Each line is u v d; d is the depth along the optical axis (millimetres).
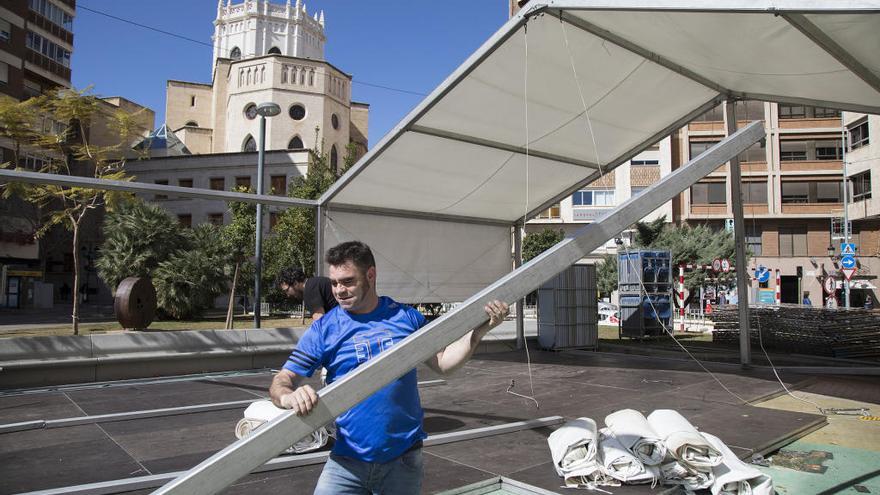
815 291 40188
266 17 69312
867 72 6285
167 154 50312
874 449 5316
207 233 29062
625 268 16578
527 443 5262
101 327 21172
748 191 42031
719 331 15312
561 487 4023
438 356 2393
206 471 1726
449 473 4340
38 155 32375
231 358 10391
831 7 4230
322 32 75250
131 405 7133
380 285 10508
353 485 2289
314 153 30938
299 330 11281
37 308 36938
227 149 51312
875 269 36781
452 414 6531
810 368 9969
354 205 9984
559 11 6254
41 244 41031
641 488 4004
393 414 2297
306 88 50938
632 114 9102
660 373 9766
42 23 42406
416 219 11102
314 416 1874
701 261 29859
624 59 7547
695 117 9703
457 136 8570
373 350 2352
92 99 21781
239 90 50969
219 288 27719
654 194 2625
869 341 11961
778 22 5832
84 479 4273
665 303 16516
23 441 5395
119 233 27281
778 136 41844
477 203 11219
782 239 41750
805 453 5207
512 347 13508
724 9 4926
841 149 41000
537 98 8086
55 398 7613
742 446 5086
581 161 10414
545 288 13391
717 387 8312
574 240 2400
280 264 26906
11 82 36969
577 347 13344
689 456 4055
